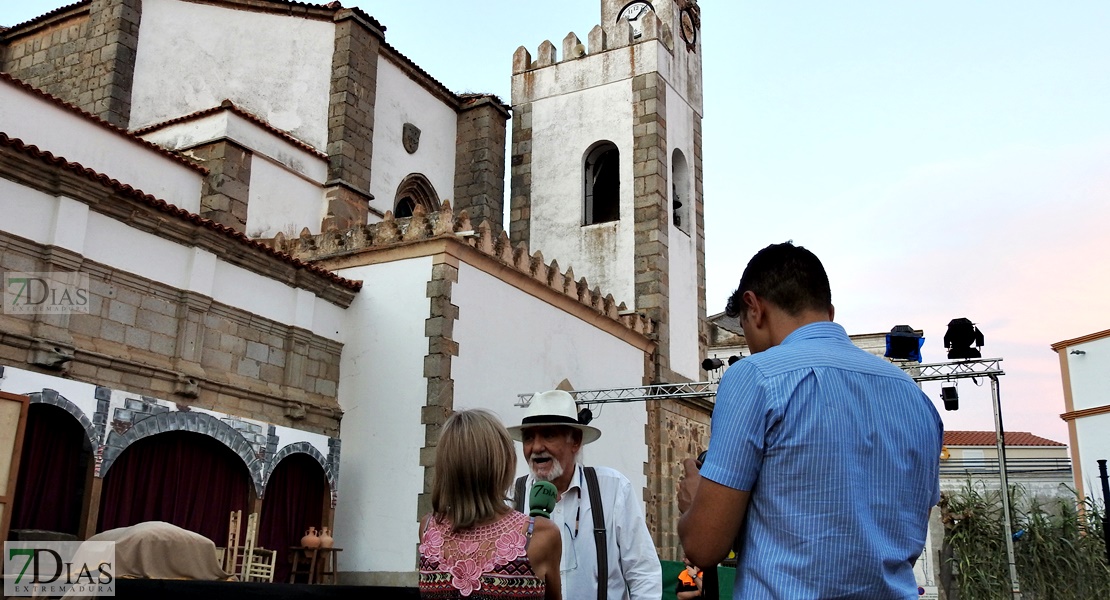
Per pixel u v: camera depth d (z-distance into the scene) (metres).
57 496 14.15
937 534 21.42
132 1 26.38
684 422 28.94
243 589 6.95
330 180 25.23
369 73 27.00
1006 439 48.97
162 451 15.84
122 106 25.59
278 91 26.58
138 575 10.52
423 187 30.02
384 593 7.20
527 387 21.52
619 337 26.12
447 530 4.39
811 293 3.81
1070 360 32.88
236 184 22.41
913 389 3.55
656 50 30.97
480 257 20.50
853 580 3.17
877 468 3.32
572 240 30.52
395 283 20.05
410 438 18.75
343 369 20.09
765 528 3.31
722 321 39.97
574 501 5.88
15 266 14.13
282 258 18.53
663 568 10.52
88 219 15.20
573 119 31.83
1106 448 31.14
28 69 27.86
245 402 17.58
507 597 4.18
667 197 30.36
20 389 13.49
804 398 3.33
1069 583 20.88
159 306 16.33
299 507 18.52
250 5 26.86
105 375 15.06
